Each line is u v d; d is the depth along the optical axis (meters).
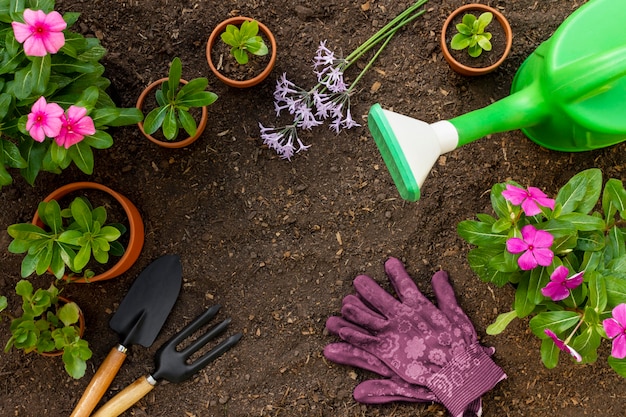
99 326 1.22
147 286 1.22
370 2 1.21
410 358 1.19
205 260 1.22
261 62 1.18
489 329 1.03
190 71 1.21
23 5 0.98
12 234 1.04
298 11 1.21
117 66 1.20
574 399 1.22
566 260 1.01
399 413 1.21
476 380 1.16
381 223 1.22
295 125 1.16
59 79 1.03
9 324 1.21
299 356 1.22
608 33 1.05
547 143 1.18
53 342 1.14
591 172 0.99
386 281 1.23
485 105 1.21
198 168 1.22
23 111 1.04
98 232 1.07
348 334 1.20
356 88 1.22
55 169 1.03
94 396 1.18
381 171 1.22
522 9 1.21
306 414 1.22
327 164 1.22
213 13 1.21
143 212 1.22
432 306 1.20
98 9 1.20
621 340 0.92
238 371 1.22
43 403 1.21
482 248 1.04
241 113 1.21
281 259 1.22
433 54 1.21
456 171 1.21
